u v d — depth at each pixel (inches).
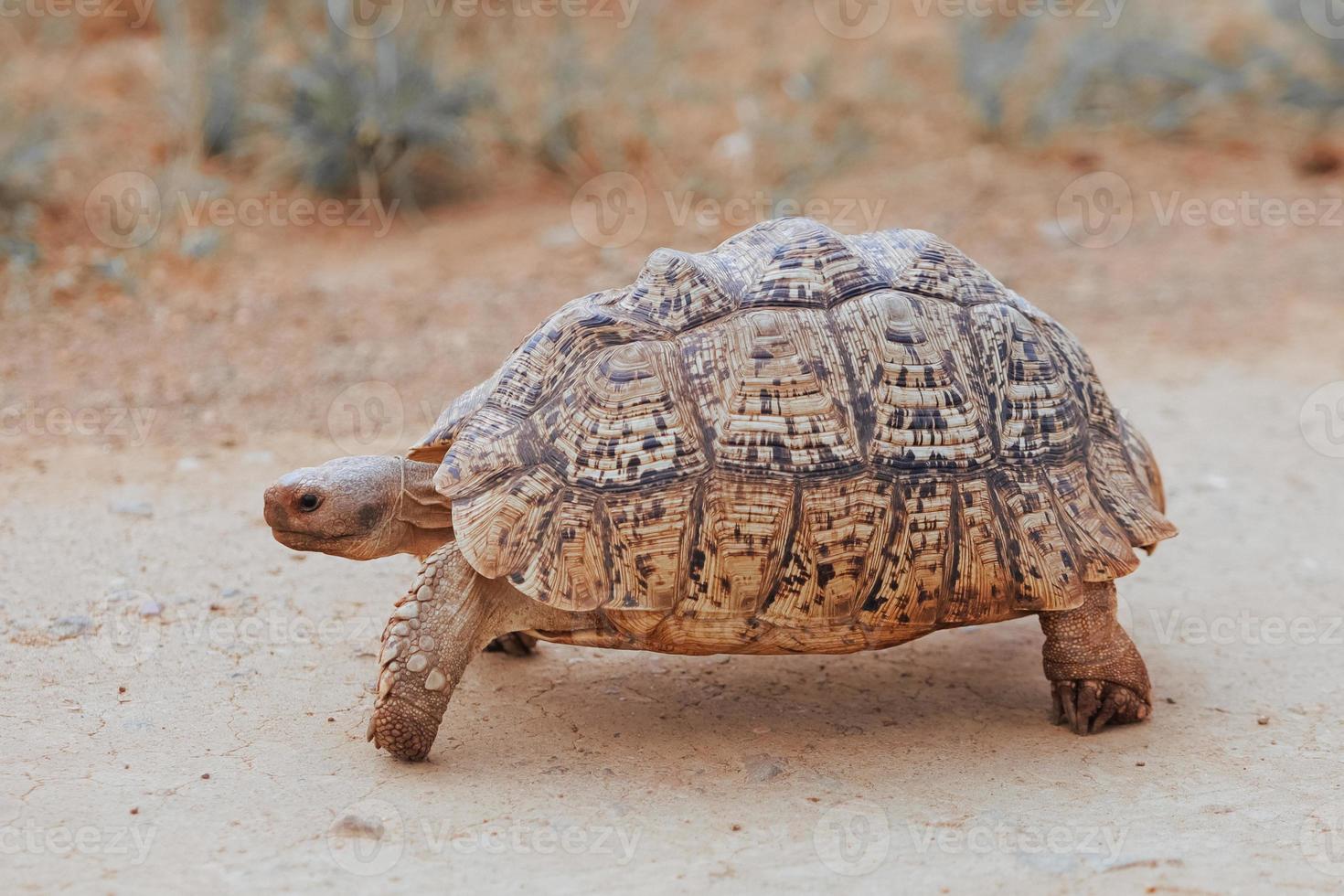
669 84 507.5
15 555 227.9
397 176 435.2
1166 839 151.8
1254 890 140.9
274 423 304.5
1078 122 533.6
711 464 162.4
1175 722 186.4
